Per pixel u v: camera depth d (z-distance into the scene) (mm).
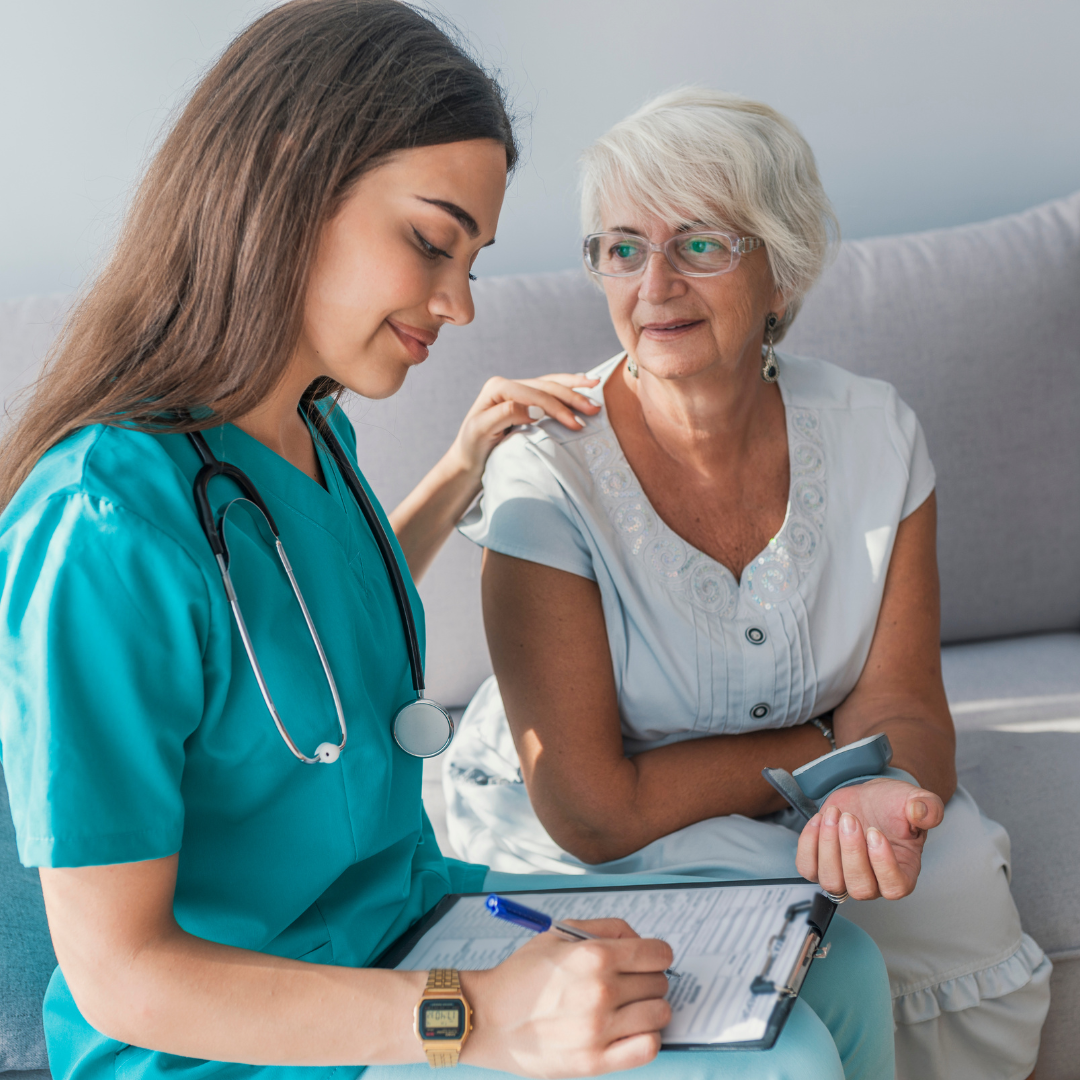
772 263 1267
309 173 774
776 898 970
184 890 818
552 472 1278
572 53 2021
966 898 1189
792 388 1390
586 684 1252
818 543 1317
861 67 2096
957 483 1877
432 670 1797
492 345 1782
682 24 2031
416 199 799
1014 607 1937
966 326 1866
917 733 1289
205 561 771
